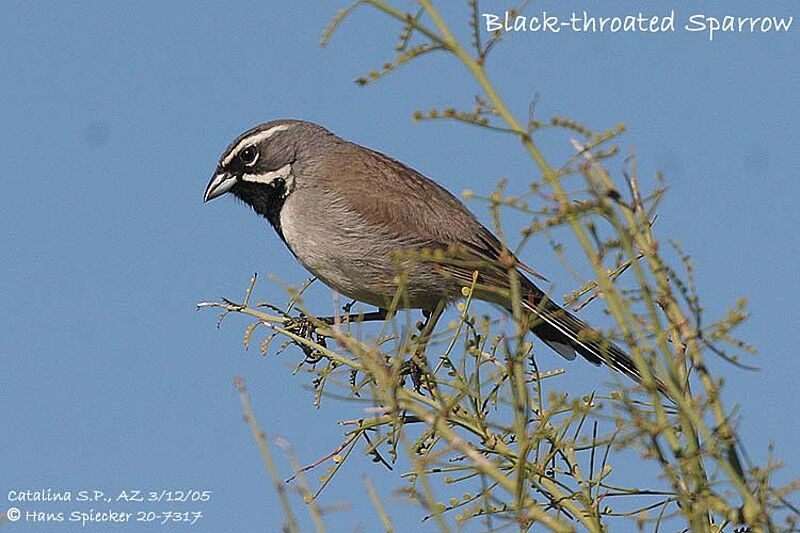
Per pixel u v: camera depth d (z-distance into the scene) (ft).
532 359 25.09
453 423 25.77
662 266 21.72
